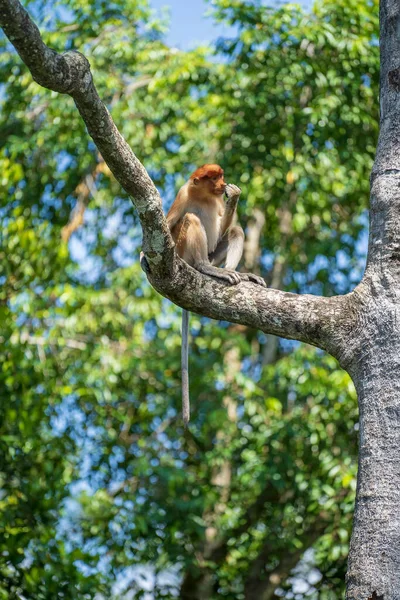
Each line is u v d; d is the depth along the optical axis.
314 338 6.17
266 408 14.79
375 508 5.61
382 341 5.91
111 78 15.26
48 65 5.15
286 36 15.05
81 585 11.23
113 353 14.93
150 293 15.45
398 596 5.39
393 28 6.32
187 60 15.19
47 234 14.35
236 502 15.11
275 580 15.05
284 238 16.80
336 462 13.65
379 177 6.22
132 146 15.81
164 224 6.04
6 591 11.11
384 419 5.77
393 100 6.28
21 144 15.20
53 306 14.83
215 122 15.34
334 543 14.01
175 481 13.91
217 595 15.04
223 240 9.43
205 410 15.05
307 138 15.14
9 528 11.36
